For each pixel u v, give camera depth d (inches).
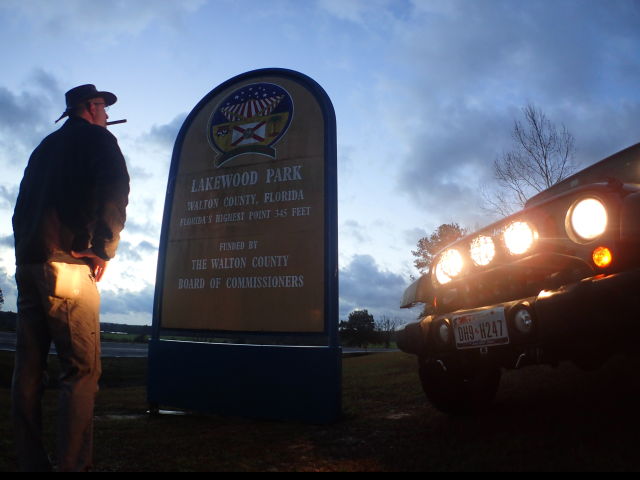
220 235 175.6
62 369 80.8
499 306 110.7
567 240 104.4
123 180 84.9
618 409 123.1
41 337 83.2
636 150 128.0
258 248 168.1
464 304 126.3
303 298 158.2
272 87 181.2
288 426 144.1
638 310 88.9
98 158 84.1
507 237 112.8
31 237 80.7
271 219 168.4
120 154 87.8
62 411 77.5
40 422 82.4
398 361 334.3
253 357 158.1
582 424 114.1
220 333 167.5
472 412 139.6
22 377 81.5
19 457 80.2
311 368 149.7
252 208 172.6
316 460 105.3
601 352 106.7
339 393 147.1
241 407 156.3
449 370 132.3
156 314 179.9
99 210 81.8
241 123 182.5
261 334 161.5
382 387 208.2
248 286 166.7
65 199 82.2
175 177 190.5
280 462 104.4
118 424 150.2
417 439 118.2
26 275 81.1
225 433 135.0
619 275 92.3
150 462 104.7
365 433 129.3
